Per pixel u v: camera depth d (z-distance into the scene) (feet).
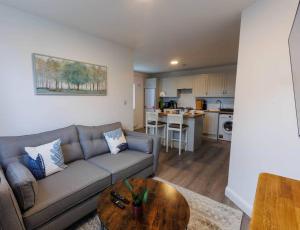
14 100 6.66
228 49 11.83
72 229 5.42
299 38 4.21
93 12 6.83
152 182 5.54
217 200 7.04
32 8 6.50
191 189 7.87
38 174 5.73
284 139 4.98
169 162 11.25
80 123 8.97
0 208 3.58
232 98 18.58
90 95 9.29
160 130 15.34
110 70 10.28
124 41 10.21
